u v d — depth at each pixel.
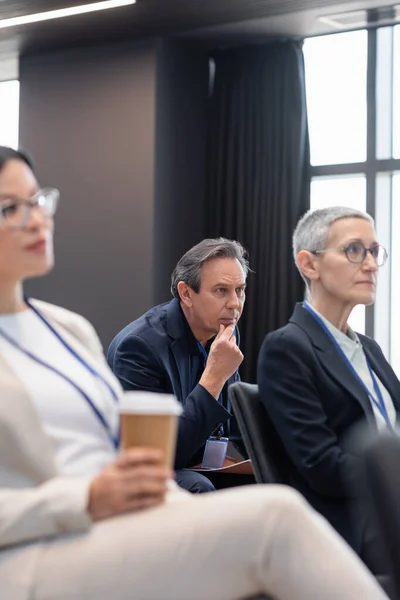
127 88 9.14
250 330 9.02
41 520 2.15
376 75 8.97
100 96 9.27
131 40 9.14
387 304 9.03
